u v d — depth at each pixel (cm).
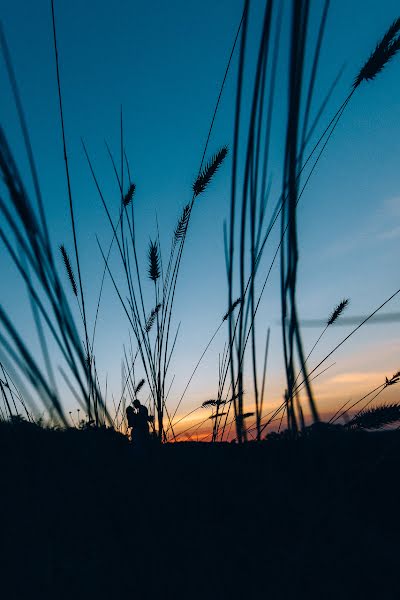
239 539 81
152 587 76
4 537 102
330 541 71
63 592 81
